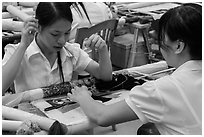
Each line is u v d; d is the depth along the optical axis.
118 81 1.55
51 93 1.42
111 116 1.14
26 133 1.09
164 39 1.06
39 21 1.38
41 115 1.26
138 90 1.10
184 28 1.00
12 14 2.75
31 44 1.49
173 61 1.10
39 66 1.51
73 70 1.63
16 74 1.43
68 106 1.32
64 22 1.35
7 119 1.18
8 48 1.53
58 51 1.50
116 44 3.36
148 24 2.92
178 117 1.04
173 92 1.04
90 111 1.19
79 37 2.10
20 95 1.38
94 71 1.59
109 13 2.76
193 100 1.03
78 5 2.44
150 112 1.07
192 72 1.06
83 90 1.35
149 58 3.12
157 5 3.41
